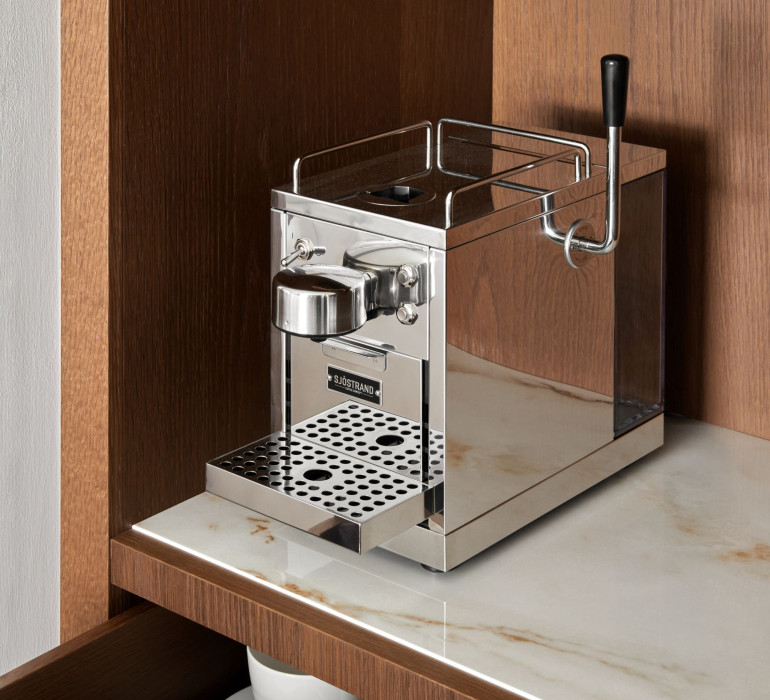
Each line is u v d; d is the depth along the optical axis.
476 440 1.04
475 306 1.01
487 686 0.91
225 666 1.27
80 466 1.15
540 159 1.12
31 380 1.17
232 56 1.14
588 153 1.11
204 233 1.16
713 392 1.37
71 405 1.14
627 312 1.20
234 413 1.24
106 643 1.11
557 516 1.17
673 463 1.28
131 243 1.09
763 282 1.30
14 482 1.17
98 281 1.09
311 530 0.99
